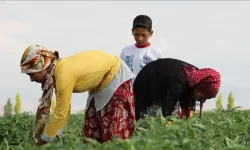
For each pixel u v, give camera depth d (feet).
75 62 23.98
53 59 23.81
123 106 25.68
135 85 28.66
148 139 17.54
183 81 27.07
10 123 29.68
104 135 25.89
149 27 34.40
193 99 27.84
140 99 28.17
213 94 26.96
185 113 27.96
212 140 20.18
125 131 25.81
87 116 26.68
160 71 27.55
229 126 22.06
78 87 24.23
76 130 33.83
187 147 17.79
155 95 27.50
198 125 20.62
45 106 24.30
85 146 18.08
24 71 23.48
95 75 24.39
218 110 33.88
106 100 25.50
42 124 24.48
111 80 25.29
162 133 18.62
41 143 24.40
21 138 28.99
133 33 34.83
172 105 27.12
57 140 25.57
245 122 25.90
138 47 35.27
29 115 32.07
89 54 24.71
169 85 27.02
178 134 19.10
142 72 28.48
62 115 23.72
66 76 23.35
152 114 27.78
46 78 23.71
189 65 27.78
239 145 19.17
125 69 25.72
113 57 25.54
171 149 17.11
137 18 34.40
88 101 26.32
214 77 26.68
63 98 23.50
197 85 26.91
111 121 25.62
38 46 23.59
